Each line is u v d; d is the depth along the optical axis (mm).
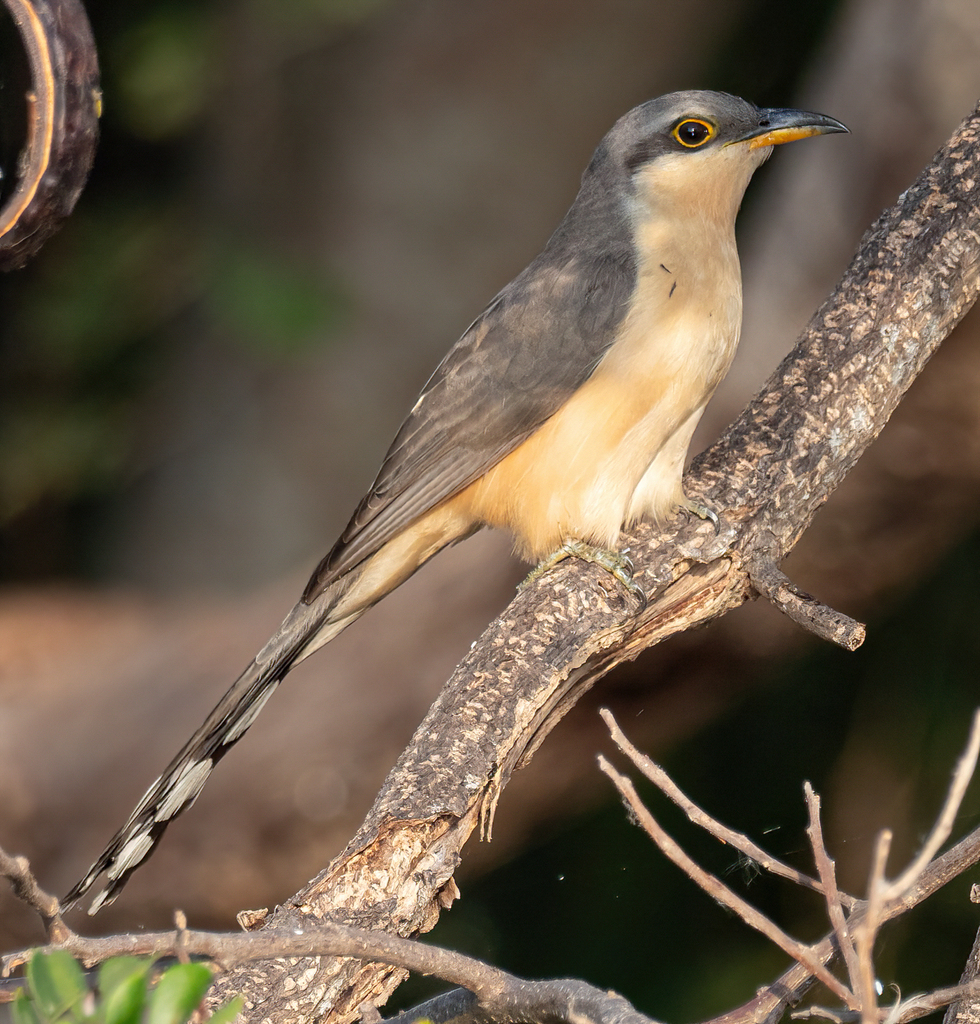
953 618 11070
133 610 15438
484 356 7902
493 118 15047
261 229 16141
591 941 11438
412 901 5113
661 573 6512
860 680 11570
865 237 7418
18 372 17484
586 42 14719
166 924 12500
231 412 16312
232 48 16625
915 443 9602
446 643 11383
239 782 11727
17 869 3350
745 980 10344
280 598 13312
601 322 7695
